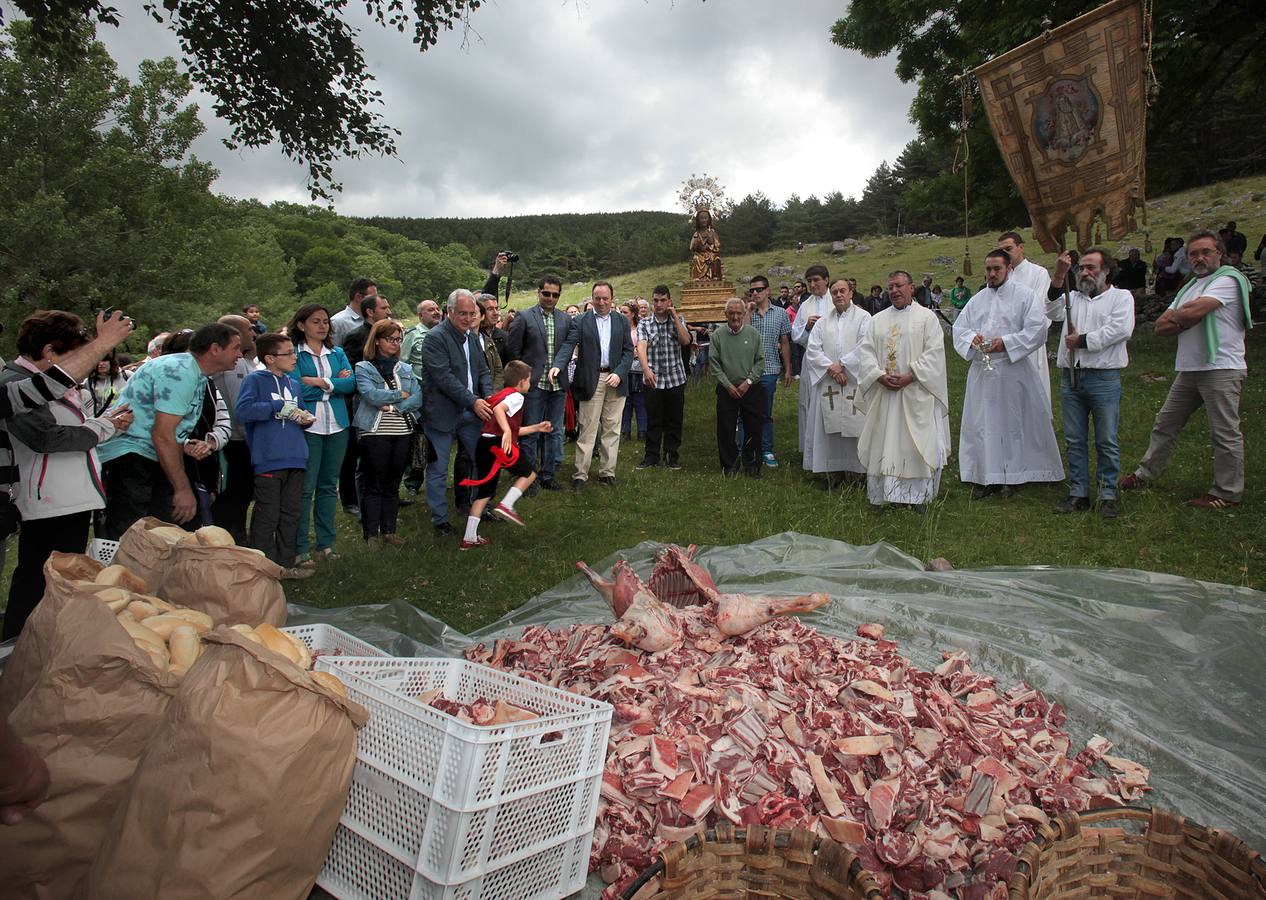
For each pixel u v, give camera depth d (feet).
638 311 47.32
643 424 45.11
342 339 29.76
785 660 13.42
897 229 284.82
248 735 8.05
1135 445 33.53
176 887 7.82
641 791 10.68
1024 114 26.32
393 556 23.59
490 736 8.35
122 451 18.11
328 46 29.17
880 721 12.22
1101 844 9.73
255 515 21.24
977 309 28.86
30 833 8.73
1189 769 12.01
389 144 31.17
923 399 26.89
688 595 16.33
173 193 126.52
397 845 8.71
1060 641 15.90
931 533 24.08
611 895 9.65
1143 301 74.02
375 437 25.09
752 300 37.42
